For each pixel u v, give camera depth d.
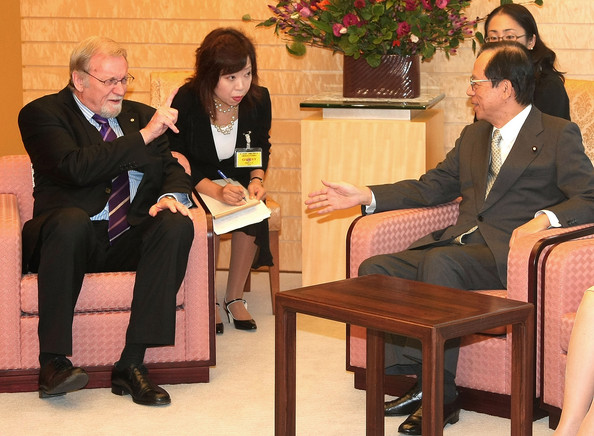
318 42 4.99
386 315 2.53
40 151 3.74
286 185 5.62
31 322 3.63
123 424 3.39
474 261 3.50
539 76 4.24
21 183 4.11
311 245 4.97
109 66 3.77
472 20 5.17
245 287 5.22
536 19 5.12
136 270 3.76
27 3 5.56
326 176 4.86
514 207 3.63
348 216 4.89
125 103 4.05
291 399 2.85
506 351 3.34
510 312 2.60
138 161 3.70
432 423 2.44
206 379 3.82
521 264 3.24
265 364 4.06
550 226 3.41
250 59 4.32
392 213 3.77
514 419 2.72
